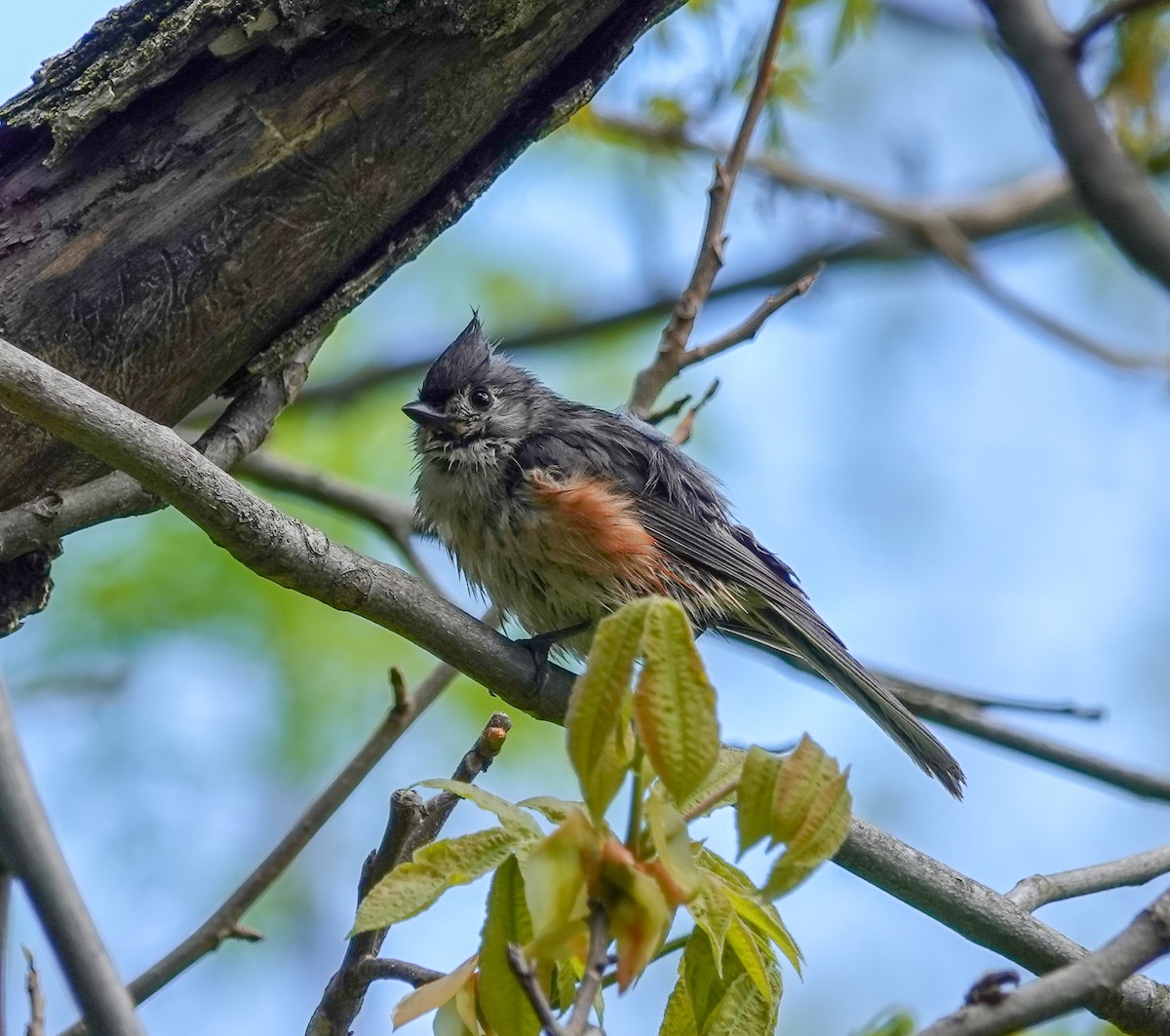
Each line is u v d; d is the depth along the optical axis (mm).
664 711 4352
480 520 10219
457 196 7551
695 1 12469
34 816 3963
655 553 10055
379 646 13773
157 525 13695
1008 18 7371
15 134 6969
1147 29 11266
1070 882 7383
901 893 7086
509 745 13312
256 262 7176
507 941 4648
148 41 6781
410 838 5629
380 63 7043
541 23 7160
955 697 10242
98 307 6977
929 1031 4730
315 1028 5500
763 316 9922
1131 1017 6730
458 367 10773
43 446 7008
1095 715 10180
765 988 4871
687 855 4457
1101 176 7094
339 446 14359
